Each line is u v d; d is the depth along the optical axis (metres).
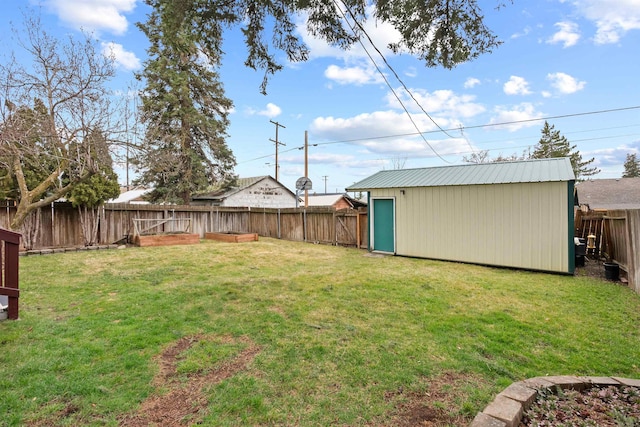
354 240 10.84
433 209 8.48
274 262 7.82
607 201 22.69
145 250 9.16
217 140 17.45
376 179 10.28
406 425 1.99
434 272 6.70
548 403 2.07
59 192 7.14
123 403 2.17
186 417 2.05
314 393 2.32
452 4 3.04
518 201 7.22
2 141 5.46
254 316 3.90
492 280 6.00
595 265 7.66
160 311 4.01
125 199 20.19
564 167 7.36
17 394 2.21
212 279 5.82
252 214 14.66
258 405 2.18
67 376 2.46
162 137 12.09
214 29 3.24
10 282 3.60
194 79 15.98
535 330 3.54
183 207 12.54
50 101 6.29
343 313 4.05
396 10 3.06
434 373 2.60
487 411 1.91
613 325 3.71
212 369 2.65
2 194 7.82
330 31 3.34
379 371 2.62
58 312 3.91
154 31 13.71
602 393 2.22
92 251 8.86
